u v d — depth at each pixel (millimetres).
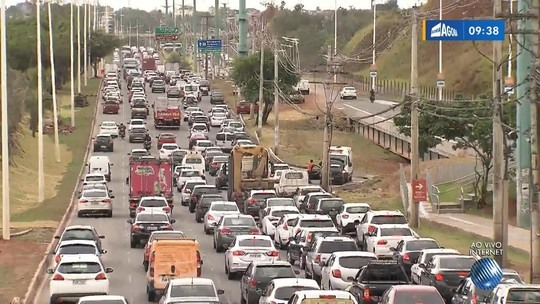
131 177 74375
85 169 105938
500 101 47500
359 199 82625
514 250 55031
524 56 58406
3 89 63375
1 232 65000
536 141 40000
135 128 123938
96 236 52969
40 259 55531
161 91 182750
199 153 101562
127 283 48438
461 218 68750
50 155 113688
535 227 39875
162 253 42656
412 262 45219
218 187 90312
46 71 167875
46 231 66375
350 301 29812
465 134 75250
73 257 40969
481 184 74750
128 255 57750
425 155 105375
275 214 63500
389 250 51750
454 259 39500
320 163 101500
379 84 180375
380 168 108312
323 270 43000
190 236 64812
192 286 34531
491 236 59406
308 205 70562
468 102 72812
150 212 60844
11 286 47469
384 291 34594
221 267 53125
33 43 169500
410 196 68688
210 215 65438
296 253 52906
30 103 121188
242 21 157625
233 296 44094
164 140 117625
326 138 87375
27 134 120438
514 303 28719
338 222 63656
